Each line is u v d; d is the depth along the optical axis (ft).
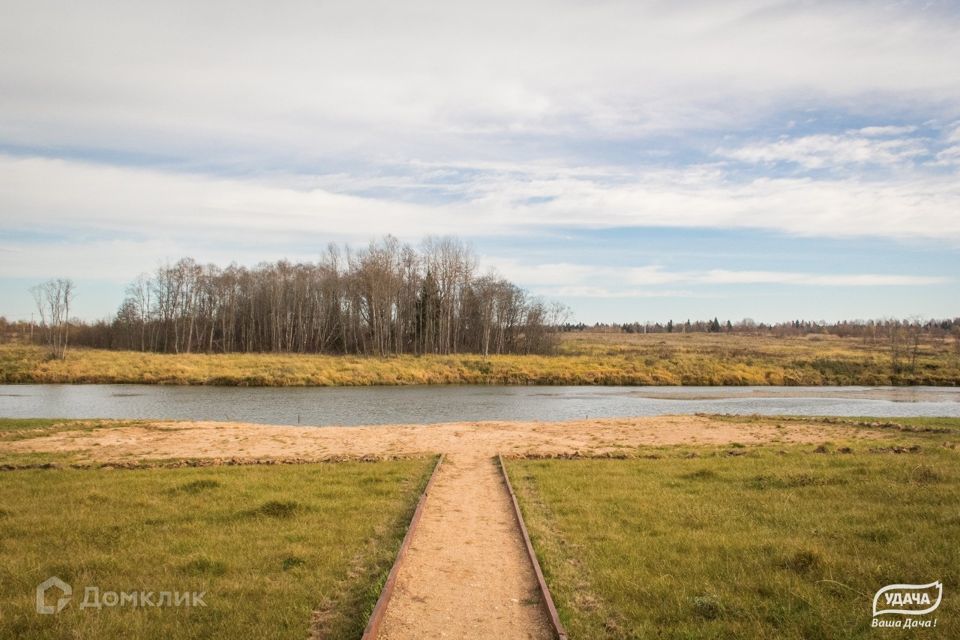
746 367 245.04
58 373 197.36
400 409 141.49
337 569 33.71
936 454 67.15
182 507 47.19
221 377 194.18
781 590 30.86
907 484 51.52
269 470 63.36
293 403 149.38
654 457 71.41
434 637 25.68
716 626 27.04
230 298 343.46
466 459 71.92
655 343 445.78
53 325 267.80
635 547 37.42
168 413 130.93
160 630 26.91
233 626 27.09
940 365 257.14
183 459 70.03
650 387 208.85
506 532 41.19
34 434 89.56
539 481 57.16
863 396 180.24
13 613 28.43
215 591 30.91
